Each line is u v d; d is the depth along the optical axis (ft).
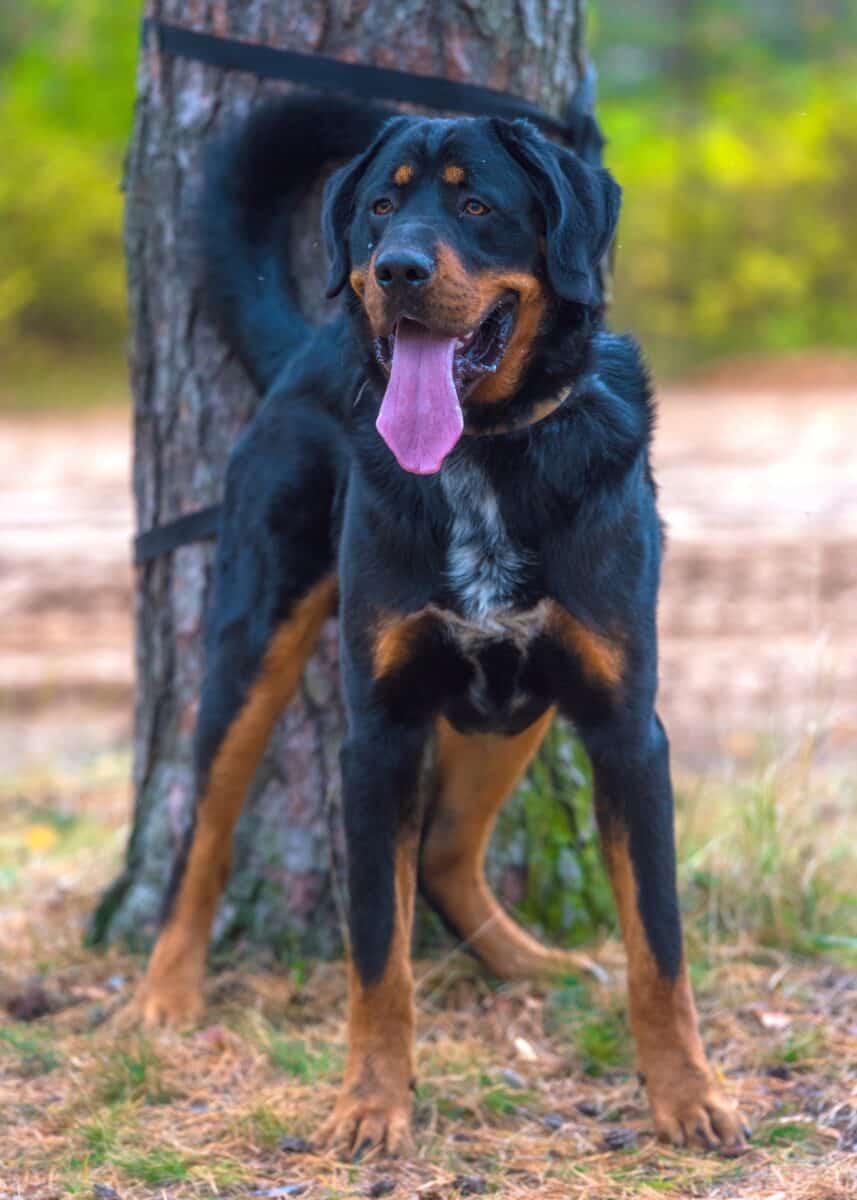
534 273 15.55
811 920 20.39
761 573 41.65
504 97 19.22
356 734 15.72
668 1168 14.53
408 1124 15.20
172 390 20.33
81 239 86.63
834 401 71.51
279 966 19.89
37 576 42.65
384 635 15.61
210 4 19.56
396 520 15.48
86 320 87.76
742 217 88.94
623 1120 15.74
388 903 15.51
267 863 20.26
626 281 89.45
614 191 15.79
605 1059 17.04
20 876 24.27
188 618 20.48
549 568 15.35
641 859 15.39
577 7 20.10
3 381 81.56
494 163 15.39
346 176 16.28
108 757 31.89
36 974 20.03
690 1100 15.15
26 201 85.97
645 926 15.34
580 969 19.12
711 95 105.09
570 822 20.85
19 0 104.53
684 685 34.37
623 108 102.37
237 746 18.28
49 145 89.25
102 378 82.79
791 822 21.33
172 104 19.95
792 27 117.50
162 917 18.97
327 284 16.38
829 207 89.45
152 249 20.27
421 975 19.40
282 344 19.15
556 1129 15.57
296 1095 16.20
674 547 43.78
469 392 15.29
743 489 50.83
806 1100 15.90
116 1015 18.42
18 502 51.11
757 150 90.43
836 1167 14.33
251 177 19.27
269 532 17.92
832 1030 17.44
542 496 15.34
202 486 20.31
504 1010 18.37
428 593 15.47
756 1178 14.25
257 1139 15.25
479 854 19.31
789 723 27.81
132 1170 14.66
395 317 14.93
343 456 17.40
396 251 14.53
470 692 16.29
